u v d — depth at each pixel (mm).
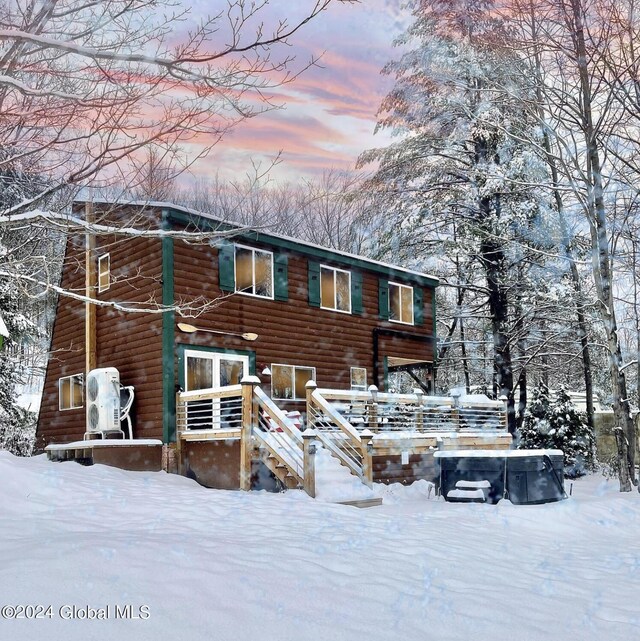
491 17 19828
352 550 7059
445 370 35125
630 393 29281
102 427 15289
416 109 25594
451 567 6879
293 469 12328
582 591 6414
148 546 5910
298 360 18391
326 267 19828
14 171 9000
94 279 17438
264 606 4750
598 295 17500
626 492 16172
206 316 16125
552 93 18922
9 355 22484
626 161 17844
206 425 15906
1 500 9125
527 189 23562
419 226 26109
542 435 24312
